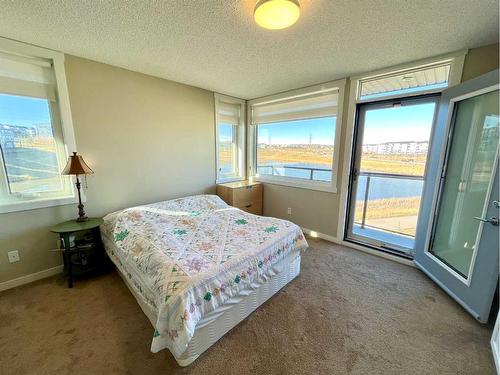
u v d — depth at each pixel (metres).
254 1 1.38
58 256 2.33
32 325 1.64
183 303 1.25
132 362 1.37
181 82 3.04
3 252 2.04
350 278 2.29
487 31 1.73
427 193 2.33
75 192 2.35
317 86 3.06
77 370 1.31
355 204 3.07
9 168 2.04
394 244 2.81
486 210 1.65
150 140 2.86
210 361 1.38
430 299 1.96
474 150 1.91
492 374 1.30
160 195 3.05
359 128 2.89
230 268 1.55
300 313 1.79
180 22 1.61
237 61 2.31
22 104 2.04
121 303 1.89
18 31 1.74
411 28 1.69
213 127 3.56
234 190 3.52
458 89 1.96
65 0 1.37
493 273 1.58
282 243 2.02
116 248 2.05
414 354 1.43
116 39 1.87
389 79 2.64
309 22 1.61
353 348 1.47
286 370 1.32
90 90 2.32
